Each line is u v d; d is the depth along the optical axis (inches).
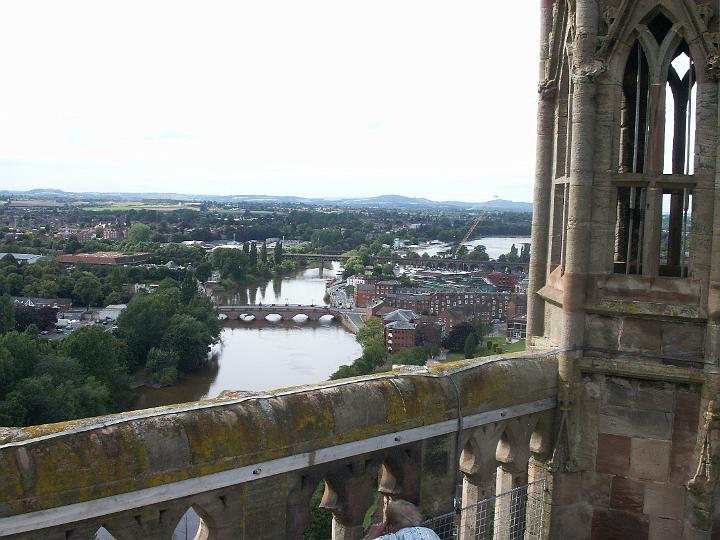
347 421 504.4
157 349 6737.2
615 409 645.9
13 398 4195.4
